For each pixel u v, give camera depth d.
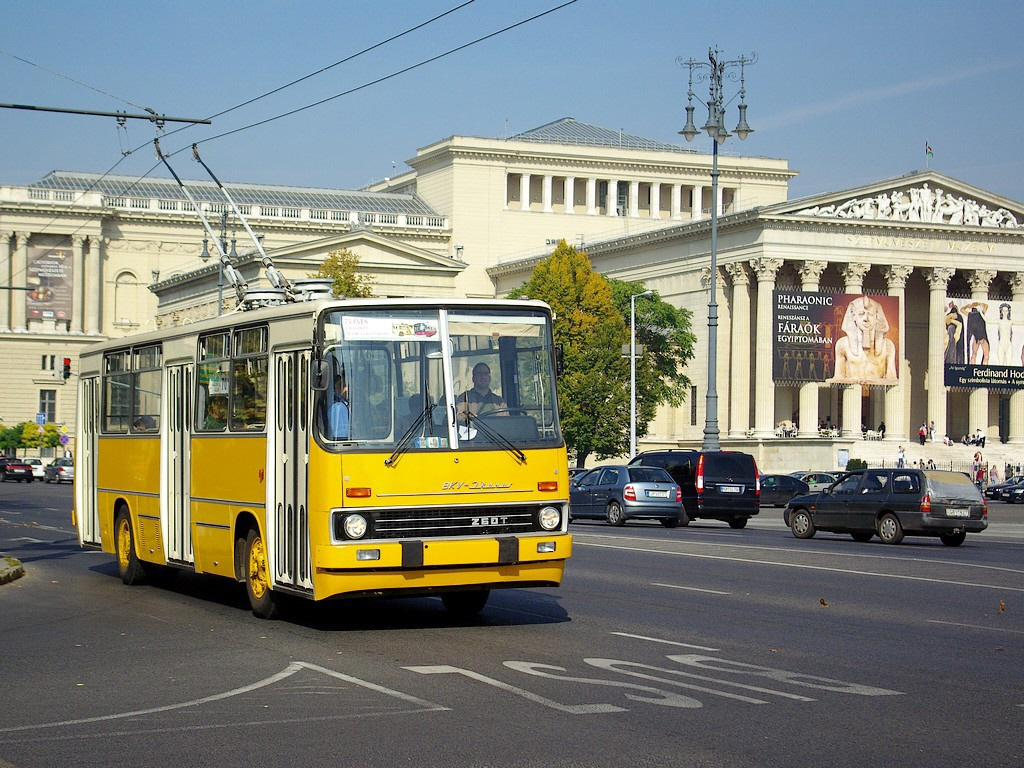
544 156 123.88
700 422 94.56
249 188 126.88
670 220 126.31
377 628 15.92
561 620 16.52
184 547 19.12
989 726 10.11
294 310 15.70
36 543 32.44
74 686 12.21
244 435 16.94
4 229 115.94
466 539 14.86
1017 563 25.33
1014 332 86.44
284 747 9.52
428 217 122.31
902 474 32.41
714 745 9.45
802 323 80.44
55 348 117.06
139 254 120.69
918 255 92.31
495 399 15.41
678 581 21.47
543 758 9.09
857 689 11.62
